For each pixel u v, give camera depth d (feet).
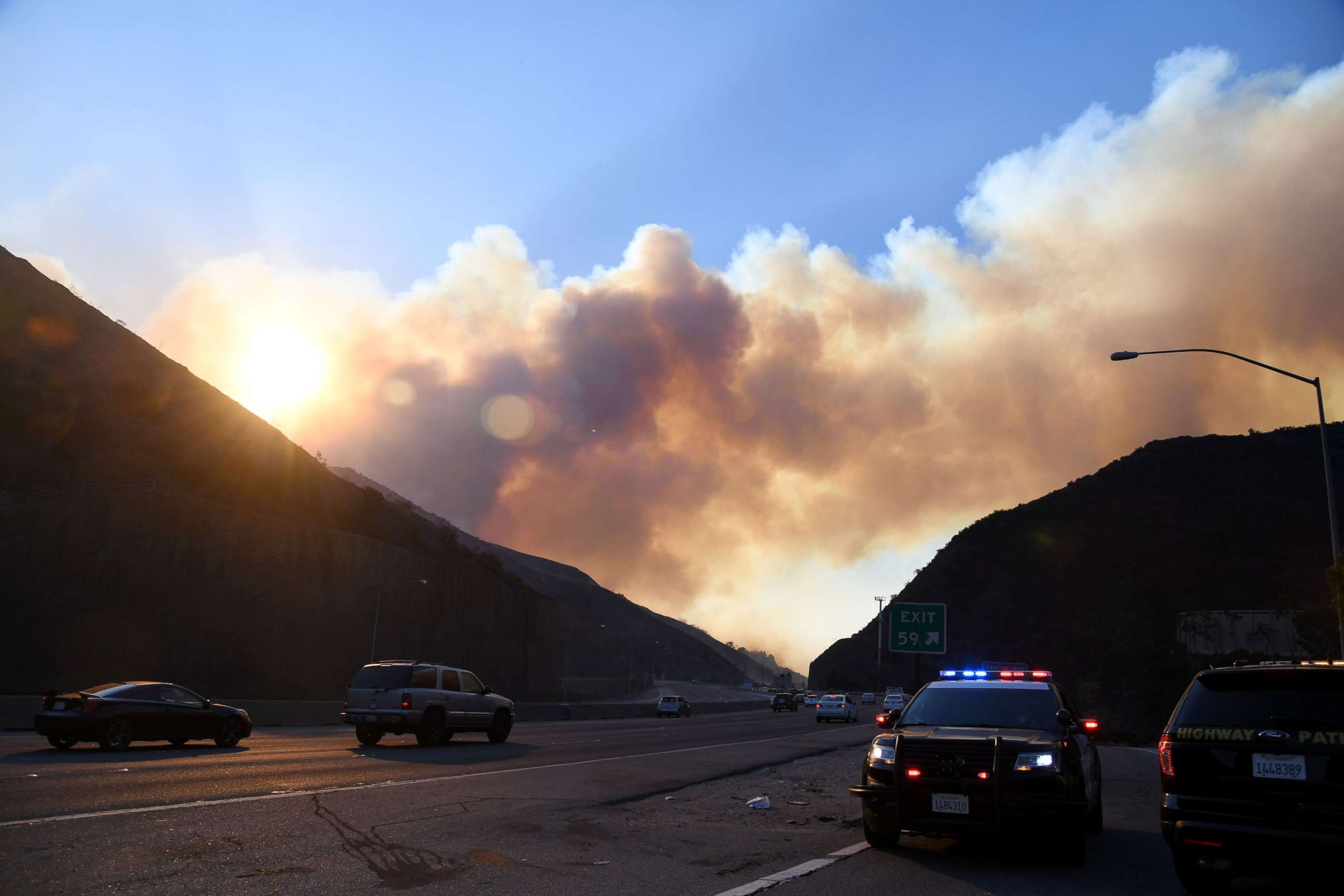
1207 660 211.82
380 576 232.73
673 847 33.47
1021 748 30.12
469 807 40.60
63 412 212.23
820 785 57.47
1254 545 311.47
